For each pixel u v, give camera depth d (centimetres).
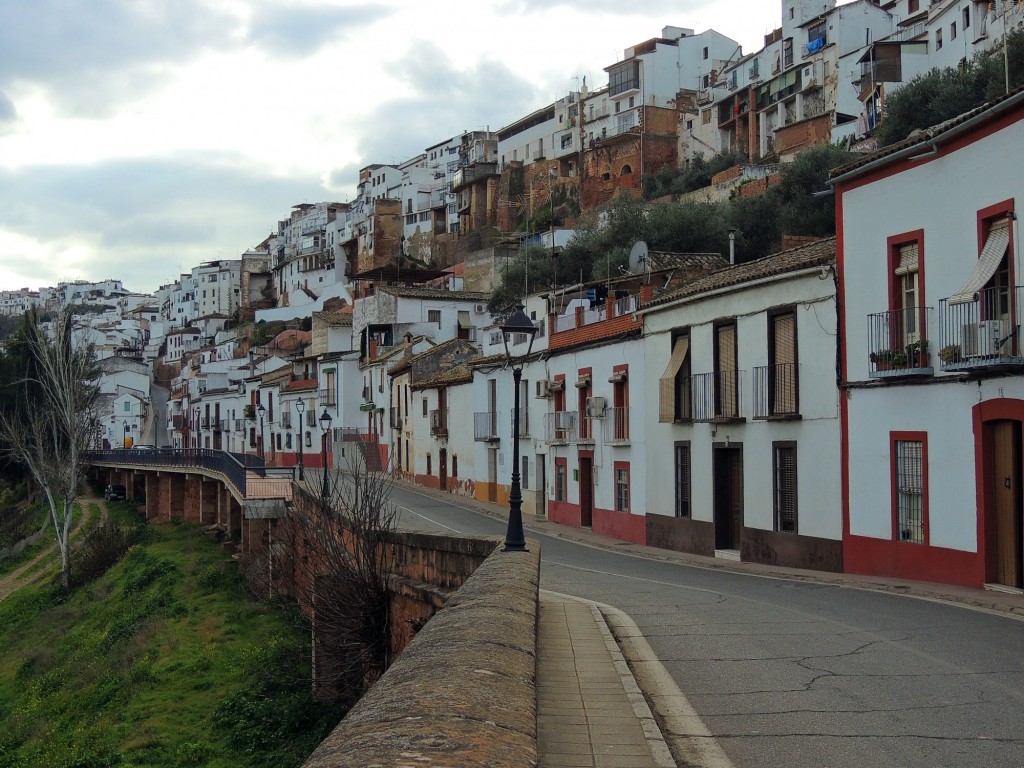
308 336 10469
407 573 1853
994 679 1036
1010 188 1759
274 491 3672
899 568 2080
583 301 4094
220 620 2967
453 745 385
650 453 3281
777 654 1178
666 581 2123
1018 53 4069
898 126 4747
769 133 7975
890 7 7688
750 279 2622
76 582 4778
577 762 713
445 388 5519
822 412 2358
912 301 2069
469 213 11206
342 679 1972
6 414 7244
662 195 8138
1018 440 1762
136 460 7150
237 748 1983
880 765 739
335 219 14338
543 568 2422
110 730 2214
